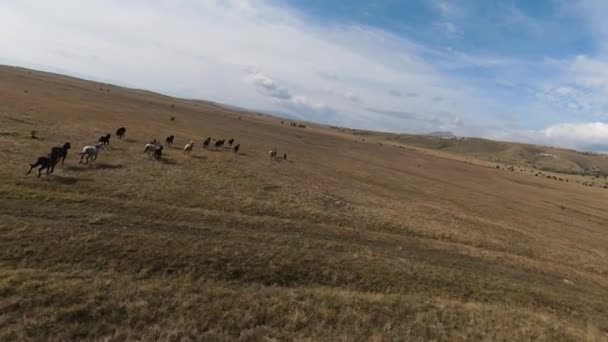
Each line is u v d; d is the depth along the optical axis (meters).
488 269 28.16
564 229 54.59
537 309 21.81
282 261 20.98
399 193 55.41
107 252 17.83
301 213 31.91
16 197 22.59
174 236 21.22
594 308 24.05
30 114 52.00
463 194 69.50
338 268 21.86
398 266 23.94
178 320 13.03
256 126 131.50
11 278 13.65
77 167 31.83
